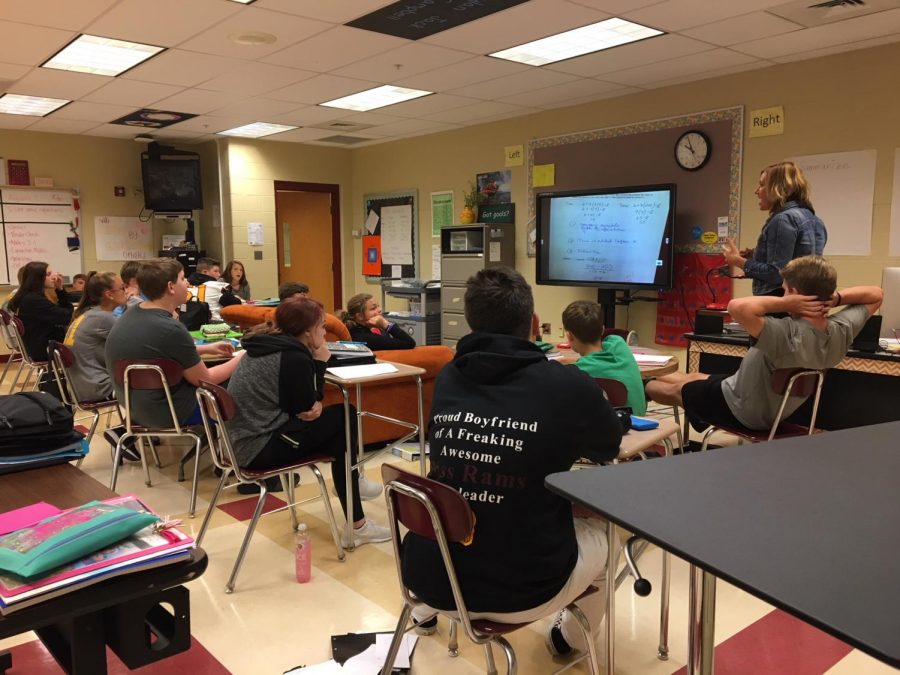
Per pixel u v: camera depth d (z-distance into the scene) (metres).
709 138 5.50
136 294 4.65
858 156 4.73
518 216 7.09
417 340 7.75
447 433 1.63
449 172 7.84
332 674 2.02
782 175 3.61
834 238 4.90
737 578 0.84
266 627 2.33
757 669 2.07
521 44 4.55
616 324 6.39
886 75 4.57
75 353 3.92
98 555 1.17
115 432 4.05
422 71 5.23
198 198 8.29
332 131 7.88
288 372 2.66
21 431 1.81
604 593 1.99
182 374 3.19
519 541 1.54
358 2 3.77
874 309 2.96
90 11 3.88
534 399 1.58
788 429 3.04
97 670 1.32
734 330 4.20
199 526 3.17
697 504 1.07
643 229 5.75
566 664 2.11
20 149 7.71
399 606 2.46
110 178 8.34
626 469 1.23
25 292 5.53
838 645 2.20
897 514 1.03
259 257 8.67
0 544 1.17
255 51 4.69
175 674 2.06
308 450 2.76
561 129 6.59
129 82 5.52
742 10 3.91
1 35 4.30
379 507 3.44
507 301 1.72
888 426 1.53
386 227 8.80
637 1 3.76
